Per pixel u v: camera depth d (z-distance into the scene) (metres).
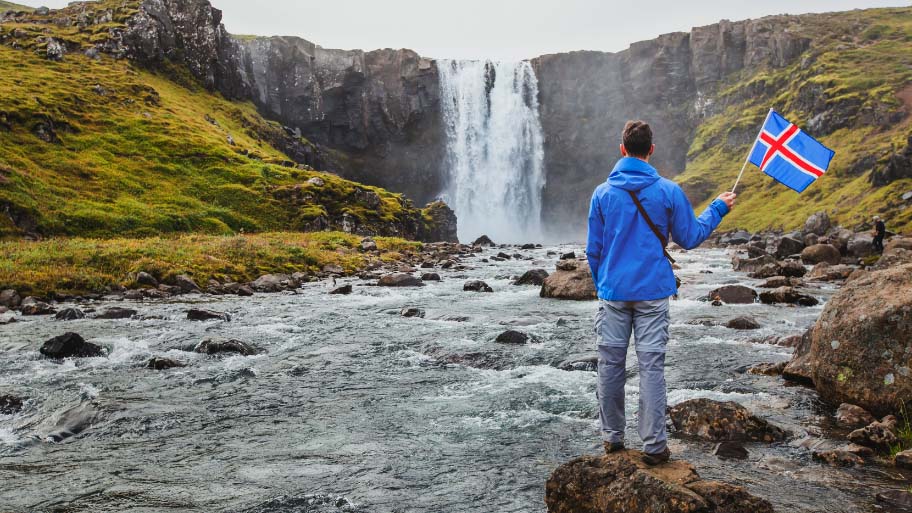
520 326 15.92
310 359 12.61
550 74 140.38
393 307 20.28
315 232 53.56
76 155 54.97
